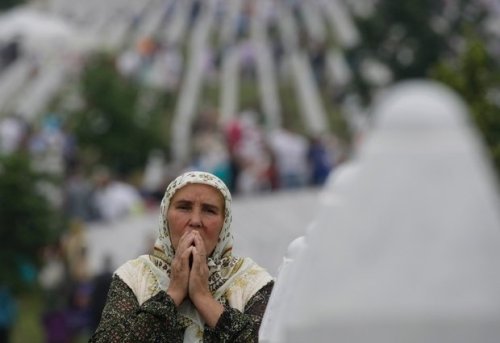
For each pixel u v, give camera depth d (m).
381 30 91.38
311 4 157.38
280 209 58.06
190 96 120.19
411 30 90.38
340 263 9.84
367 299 9.69
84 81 81.75
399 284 9.65
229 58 135.12
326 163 72.12
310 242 11.67
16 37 135.88
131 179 76.56
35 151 77.31
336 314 9.73
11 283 51.25
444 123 9.80
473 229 9.65
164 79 124.50
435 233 9.67
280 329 11.83
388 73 91.44
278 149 72.06
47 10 166.12
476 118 52.16
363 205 9.86
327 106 113.69
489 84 53.72
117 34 155.12
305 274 10.63
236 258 17.34
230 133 80.06
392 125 9.87
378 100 91.69
